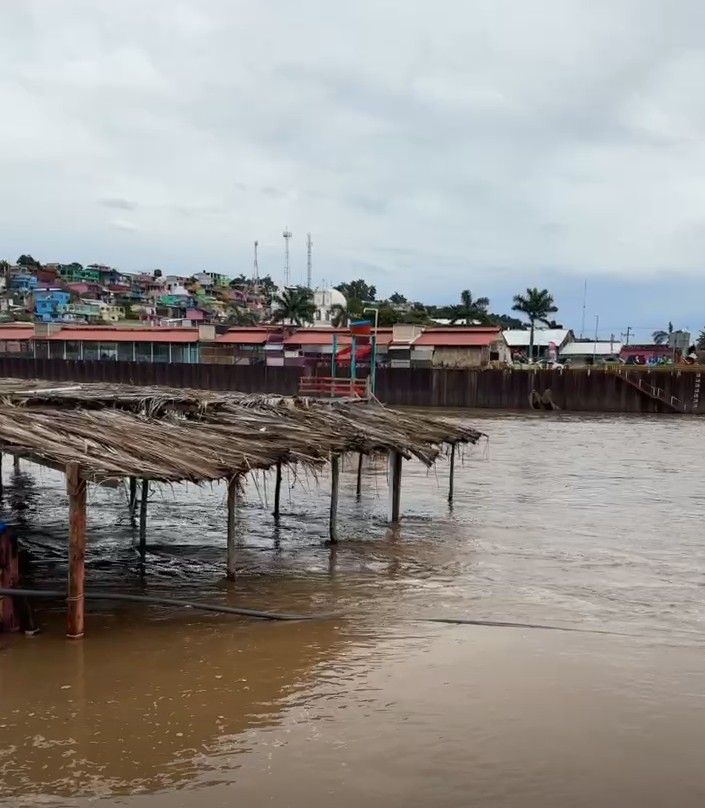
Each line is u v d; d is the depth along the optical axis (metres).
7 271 146.88
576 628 11.23
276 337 71.12
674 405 56.09
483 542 16.86
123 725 7.77
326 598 12.57
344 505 20.83
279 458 12.90
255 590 12.95
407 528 18.16
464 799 6.55
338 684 8.95
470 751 7.37
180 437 12.41
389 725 7.91
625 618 11.79
